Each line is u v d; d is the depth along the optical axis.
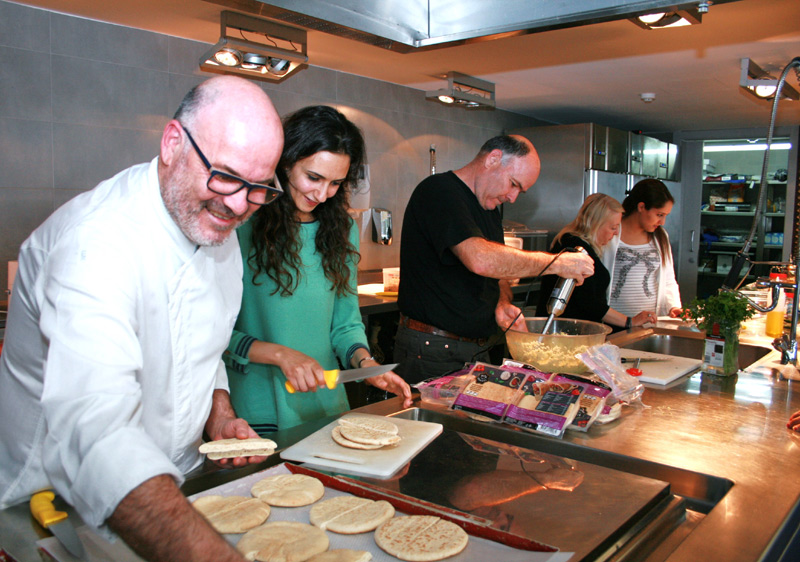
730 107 4.70
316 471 1.01
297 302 1.46
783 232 5.72
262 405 1.49
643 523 0.90
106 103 2.80
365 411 1.35
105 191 0.92
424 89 4.28
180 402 1.02
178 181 0.84
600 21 1.40
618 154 4.91
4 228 2.56
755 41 2.93
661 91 4.15
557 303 1.66
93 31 2.73
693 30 2.77
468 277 1.97
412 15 1.56
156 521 0.64
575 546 0.81
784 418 1.33
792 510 0.89
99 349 0.73
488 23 1.49
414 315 2.05
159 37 2.95
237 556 0.64
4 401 0.92
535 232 4.52
